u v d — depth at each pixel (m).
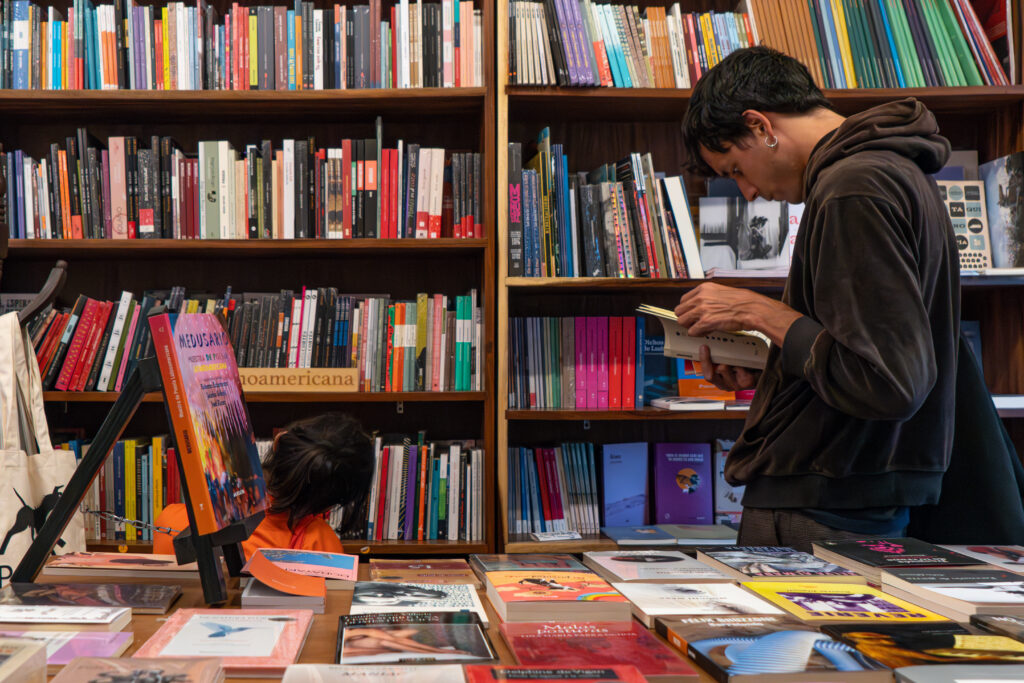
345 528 1.50
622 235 2.14
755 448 1.24
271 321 2.14
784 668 0.59
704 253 2.18
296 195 2.13
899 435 1.13
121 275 2.36
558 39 2.09
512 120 2.39
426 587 0.88
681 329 1.45
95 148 2.14
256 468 1.00
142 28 2.11
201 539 0.83
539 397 2.19
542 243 2.13
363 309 2.16
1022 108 2.20
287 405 2.38
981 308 2.40
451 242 2.12
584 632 0.71
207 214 2.12
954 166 2.26
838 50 2.15
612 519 2.27
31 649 0.57
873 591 0.85
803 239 1.14
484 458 2.14
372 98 2.11
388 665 0.61
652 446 2.36
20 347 1.61
